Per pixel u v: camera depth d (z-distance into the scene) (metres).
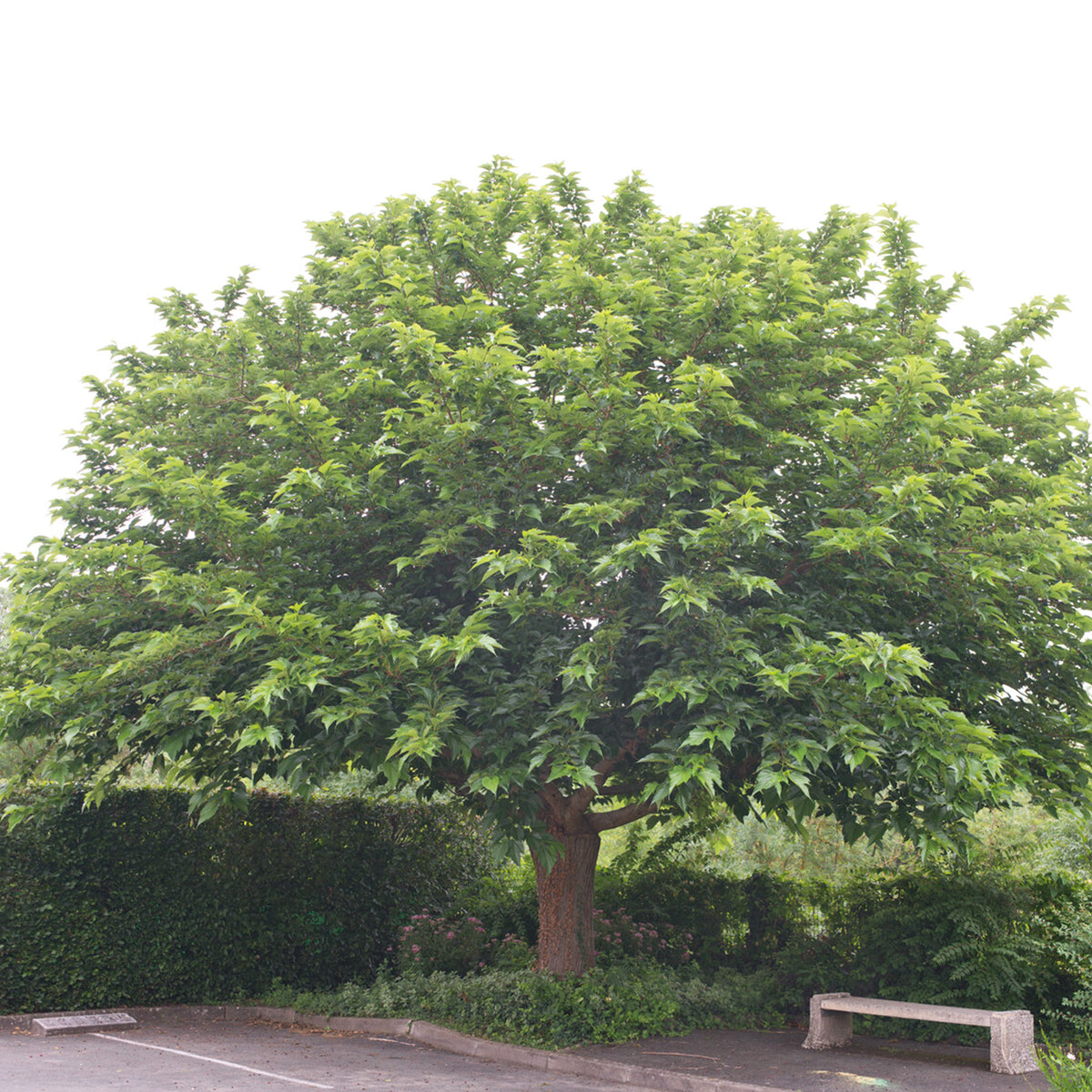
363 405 10.04
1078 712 9.92
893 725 7.63
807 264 9.36
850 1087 8.22
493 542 9.77
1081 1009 10.59
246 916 13.10
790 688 8.09
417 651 7.98
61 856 11.85
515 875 15.72
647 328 9.62
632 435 8.89
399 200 11.91
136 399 10.76
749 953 13.63
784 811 11.08
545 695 8.74
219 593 8.48
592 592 8.79
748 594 8.15
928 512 8.78
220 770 9.80
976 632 9.55
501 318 10.39
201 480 8.39
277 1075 8.70
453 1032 10.34
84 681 8.59
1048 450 10.26
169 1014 12.17
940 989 10.92
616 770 11.42
